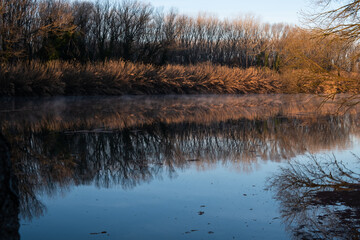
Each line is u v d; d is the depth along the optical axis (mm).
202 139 9281
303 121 13125
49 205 4293
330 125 11906
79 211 4078
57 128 10742
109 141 8828
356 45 9211
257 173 5785
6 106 16406
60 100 19828
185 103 20875
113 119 13203
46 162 6617
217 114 15617
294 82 10617
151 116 14438
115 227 3609
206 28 42812
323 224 3604
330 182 5148
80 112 14945
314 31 9242
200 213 3992
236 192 4754
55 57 24875
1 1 20922
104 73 24438
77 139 9023
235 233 3412
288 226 3562
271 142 8773
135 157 7148
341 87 9594
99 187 5066
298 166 6191
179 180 5410
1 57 20641
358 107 18922
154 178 5551
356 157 6879
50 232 3484
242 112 16531
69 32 25078
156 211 4051
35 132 9953
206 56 43031
